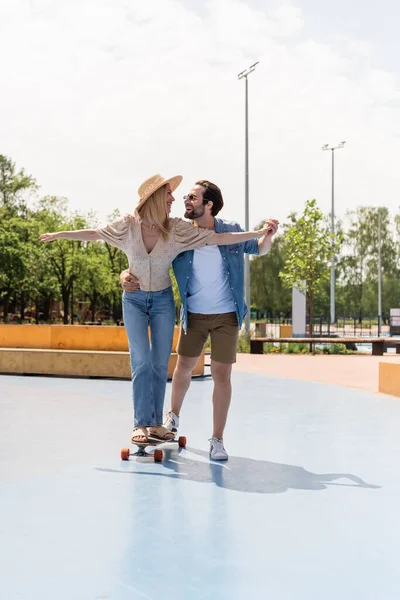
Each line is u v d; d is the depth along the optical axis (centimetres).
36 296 6034
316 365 1442
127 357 1086
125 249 495
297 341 2048
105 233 492
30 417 677
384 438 572
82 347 1193
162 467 460
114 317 6969
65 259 5869
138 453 491
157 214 482
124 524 332
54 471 446
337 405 779
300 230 2939
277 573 270
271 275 7538
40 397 844
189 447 532
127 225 488
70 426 624
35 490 396
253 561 283
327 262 2927
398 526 332
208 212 504
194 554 291
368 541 309
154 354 509
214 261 494
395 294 7906
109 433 588
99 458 486
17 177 6031
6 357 1175
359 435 586
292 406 770
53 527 326
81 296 7200
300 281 2930
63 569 273
